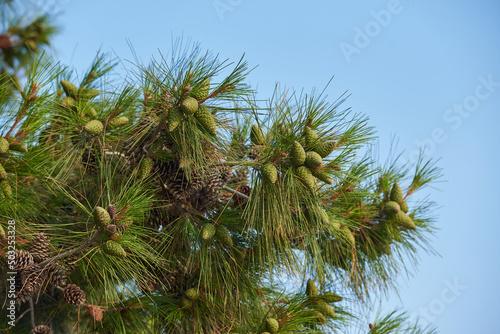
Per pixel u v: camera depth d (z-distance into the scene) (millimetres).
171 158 2961
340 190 3057
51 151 2871
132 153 2914
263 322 3012
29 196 2869
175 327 3068
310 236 2994
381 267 3223
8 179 2762
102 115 2898
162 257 2979
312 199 2898
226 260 3014
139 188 2812
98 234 2734
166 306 3033
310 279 3139
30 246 2816
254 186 2893
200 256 2965
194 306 3029
